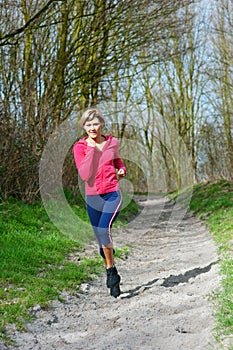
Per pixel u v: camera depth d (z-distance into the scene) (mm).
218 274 5453
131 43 12969
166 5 12562
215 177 22312
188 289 5160
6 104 9266
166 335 3811
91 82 13117
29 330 3895
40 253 6457
